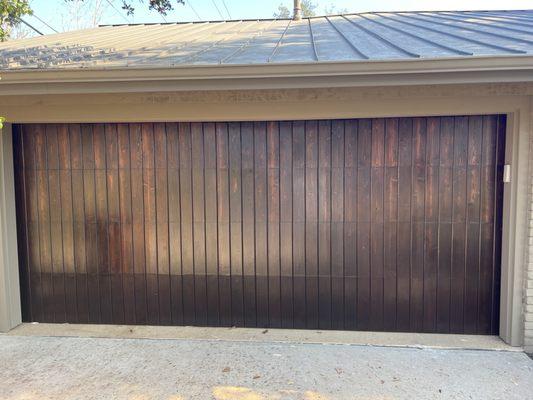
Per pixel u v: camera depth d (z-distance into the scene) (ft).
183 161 15.38
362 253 14.96
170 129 15.33
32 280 16.03
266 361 12.78
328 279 15.14
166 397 10.93
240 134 15.12
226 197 15.33
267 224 15.25
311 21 25.04
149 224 15.65
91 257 15.89
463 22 18.99
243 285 15.47
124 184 15.62
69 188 15.72
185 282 15.66
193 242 15.55
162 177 15.49
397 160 14.58
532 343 13.32
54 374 12.16
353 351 13.42
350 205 14.89
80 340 14.51
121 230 15.75
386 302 14.96
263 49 14.25
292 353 13.32
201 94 13.91
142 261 15.75
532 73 10.75
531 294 13.25
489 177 14.23
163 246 15.66
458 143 14.28
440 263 14.66
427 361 12.69
